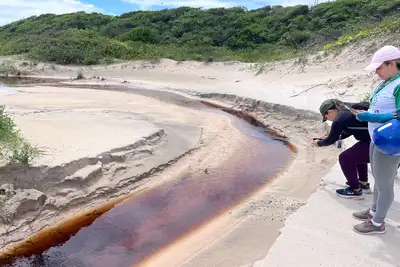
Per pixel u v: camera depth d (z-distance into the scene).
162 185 6.79
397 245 3.88
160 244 4.98
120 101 13.80
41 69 24.52
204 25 33.66
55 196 5.74
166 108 12.94
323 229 4.23
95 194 6.13
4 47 30.80
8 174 5.49
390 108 3.41
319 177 6.97
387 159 3.59
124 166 6.86
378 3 29.42
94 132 8.04
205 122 11.34
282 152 8.78
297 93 13.76
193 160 8.04
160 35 33.75
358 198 4.87
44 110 10.66
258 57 23.91
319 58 17.34
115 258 4.70
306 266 3.61
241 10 36.53
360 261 3.65
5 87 17.61
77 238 5.14
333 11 30.84
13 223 5.13
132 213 5.80
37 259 4.69
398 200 4.75
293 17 32.47
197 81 19.25
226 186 6.80
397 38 15.09
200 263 4.46
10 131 6.68
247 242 4.87
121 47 27.44
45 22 43.03
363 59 15.40
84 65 24.97
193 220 5.59
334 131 4.43
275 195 6.29
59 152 6.45
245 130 10.73
